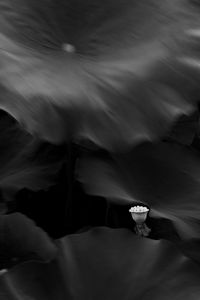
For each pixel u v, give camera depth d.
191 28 1.93
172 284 1.74
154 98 1.74
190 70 1.82
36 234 2.05
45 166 2.37
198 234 2.10
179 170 2.36
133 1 2.01
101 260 1.80
